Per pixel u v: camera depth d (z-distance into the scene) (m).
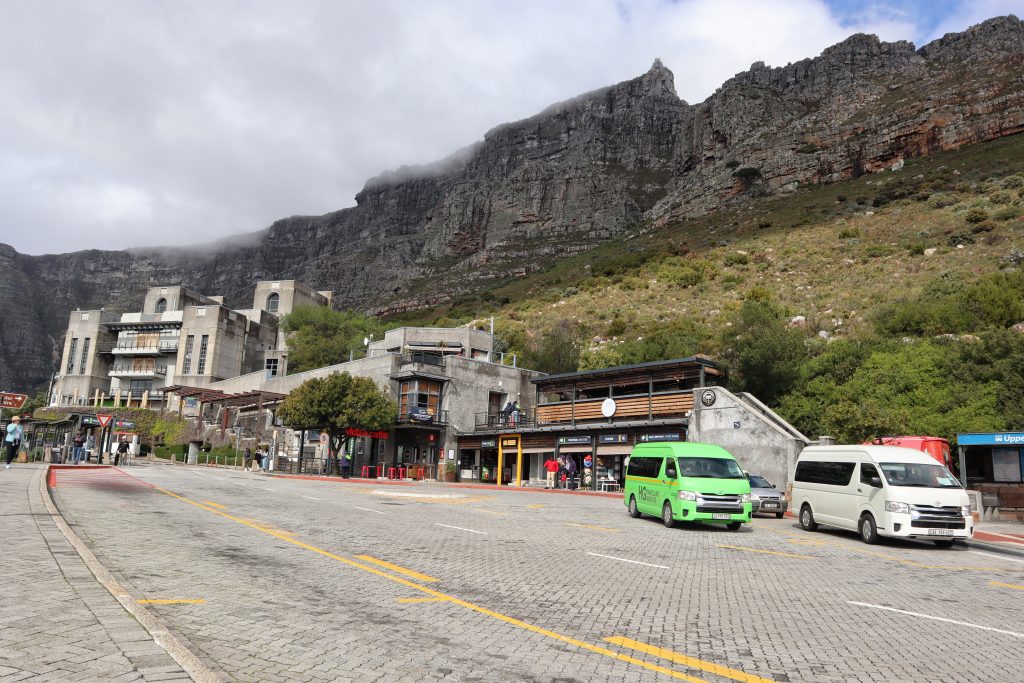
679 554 11.66
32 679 3.73
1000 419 29.31
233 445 57.94
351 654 5.10
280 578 8.00
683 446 17.14
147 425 77.12
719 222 125.62
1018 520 20.38
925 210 84.38
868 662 5.48
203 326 96.00
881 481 14.60
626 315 70.38
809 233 91.62
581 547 12.01
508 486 35.97
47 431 36.69
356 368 49.22
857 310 52.53
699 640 6.01
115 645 4.43
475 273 182.62
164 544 9.94
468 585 8.12
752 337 37.50
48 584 6.13
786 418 35.12
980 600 8.48
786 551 12.62
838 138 140.88
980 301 41.97
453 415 45.56
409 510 17.59
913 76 153.38
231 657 4.86
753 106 174.12
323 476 39.69
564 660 5.21
